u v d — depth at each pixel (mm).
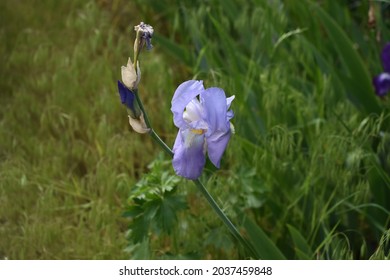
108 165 2090
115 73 2361
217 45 2312
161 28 2580
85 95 2340
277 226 1960
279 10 2215
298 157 1970
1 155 2188
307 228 1956
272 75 2072
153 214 1825
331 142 1925
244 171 1940
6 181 2045
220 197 1908
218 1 2369
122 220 2057
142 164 2162
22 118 2264
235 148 1986
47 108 2225
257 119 2068
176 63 2443
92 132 2227
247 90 2057
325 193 1960
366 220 2033
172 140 2146
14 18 2535
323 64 2129
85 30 2443
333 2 2311
